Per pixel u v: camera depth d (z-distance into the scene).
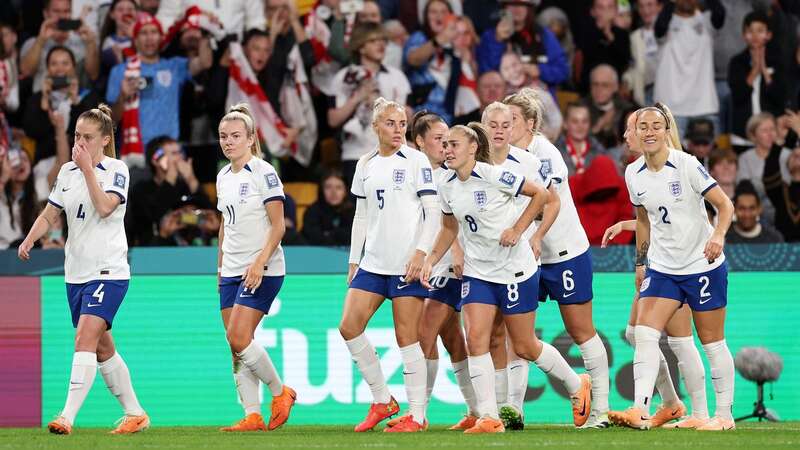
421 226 27.33
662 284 26.66
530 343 26.36
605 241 30.03
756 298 36.03
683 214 26.34
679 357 28.38
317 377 34.97
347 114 44.56
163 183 41.66
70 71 44.19
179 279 35.12
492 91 45.81
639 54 47.50
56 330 34.78
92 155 26.83
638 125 26.44
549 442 22.64
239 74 44.47
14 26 45.31
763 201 46.62
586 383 27.89
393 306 27.39
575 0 47.62
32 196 43.56
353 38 44.75
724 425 27.27
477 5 46.31
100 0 45.12
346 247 35.50
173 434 27.02
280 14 45.00
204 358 34.94
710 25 47.72
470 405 29.00
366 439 23.97
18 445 22.83
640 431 26.38
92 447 22.25
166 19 44.72
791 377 35.88
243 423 28.52
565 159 45.34
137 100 43.94
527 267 25.78
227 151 27.80
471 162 25.06
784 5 48.50
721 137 47.78
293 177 45.47
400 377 34.91
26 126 43.91
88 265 26.67
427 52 45.59
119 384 28.20
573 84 47.84
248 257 27.94
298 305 35.16
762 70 47.56
